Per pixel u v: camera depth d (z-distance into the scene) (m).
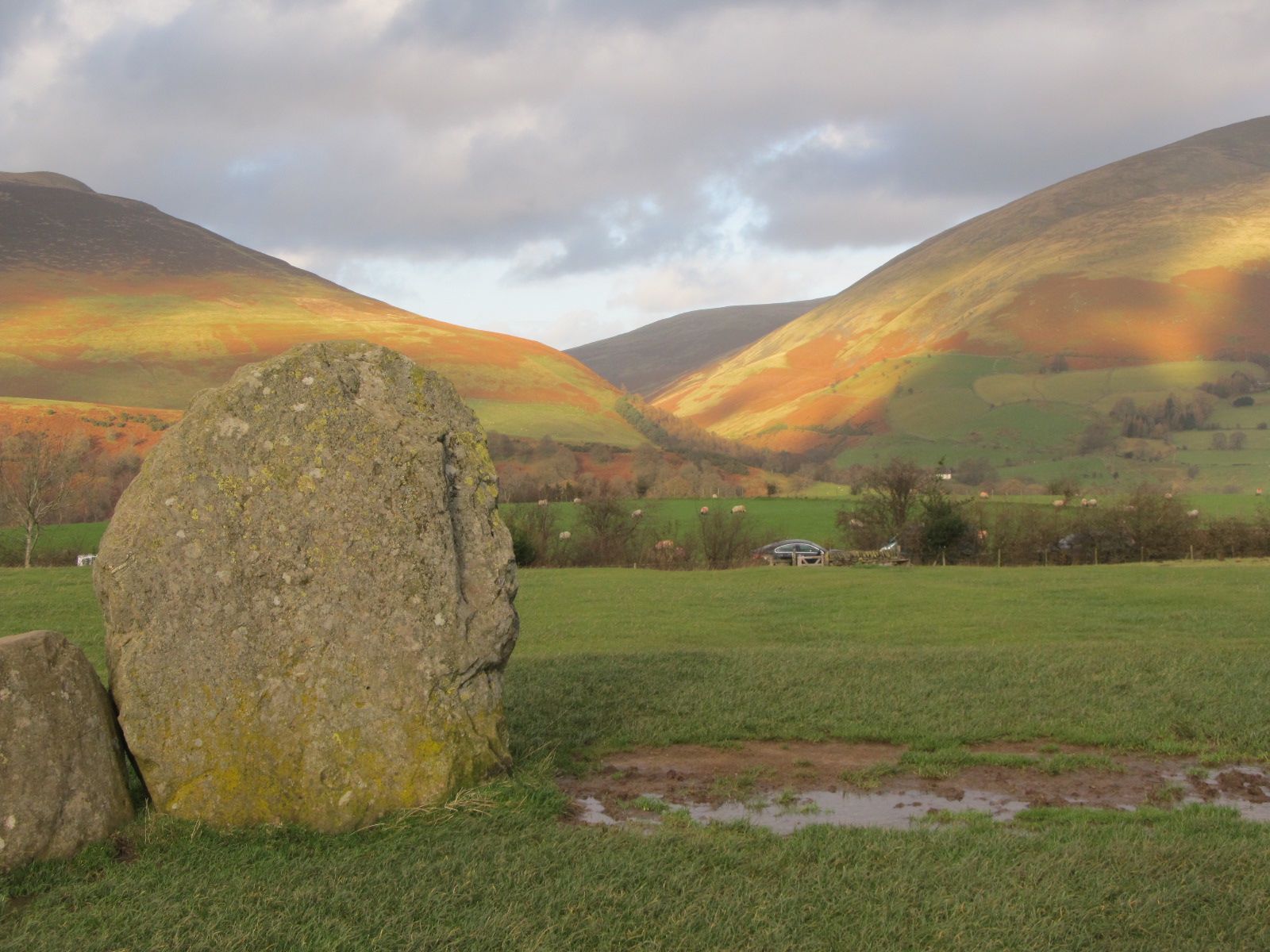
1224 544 52.53
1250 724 11.71
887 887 7.10
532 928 6.53
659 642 22.44
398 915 6.68
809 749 11.34
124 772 8.35
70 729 7.77
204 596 8.55
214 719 8.41
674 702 13.41
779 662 16.45
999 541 54.56
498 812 8.59
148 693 8.38
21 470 69.19
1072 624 24.02
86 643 22.09
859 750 11.26
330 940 6.34
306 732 8.47
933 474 62.09
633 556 56.91
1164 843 7.84
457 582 9.18
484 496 9.68
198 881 7.24
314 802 8.35
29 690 7.59
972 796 9.62
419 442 9.36
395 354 9.77
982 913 6.68
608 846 7.89
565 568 51.06
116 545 8.54
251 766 8.37
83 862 7.53
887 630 23.91
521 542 55.12
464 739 8.99
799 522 76.12
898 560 52.91
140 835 7.98
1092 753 10.92
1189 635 21.08
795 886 7.12
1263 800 9.37
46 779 7.57
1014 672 14.98
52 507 65.12
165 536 8.59
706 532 59.03
